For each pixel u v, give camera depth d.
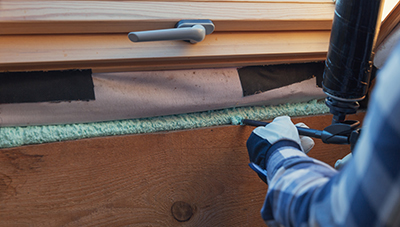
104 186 0.86
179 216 0.94
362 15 0.63
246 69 0.97
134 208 0.90
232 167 0.99
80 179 0.83
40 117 0.79
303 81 1.04
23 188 0.79
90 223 0.86
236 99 0.97
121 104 0.84
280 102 1.06
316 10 0.88
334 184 0.36
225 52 0.85
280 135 0.70
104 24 0.72
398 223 0.29
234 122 0.98
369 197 0.30
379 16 0.64
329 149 1.12
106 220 0.87
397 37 0.97
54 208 0.82
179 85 0.90
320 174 0.46
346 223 0.32
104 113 0.84
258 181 1.03
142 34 0.67
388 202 0.28
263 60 0.94
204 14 0.78
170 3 0.76
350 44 0.65
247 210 1.03
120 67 0.82
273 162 0.62
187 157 0.94
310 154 1.10
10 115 0.76
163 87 0.88
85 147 0.83
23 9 0.66
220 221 1.00
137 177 0.89
